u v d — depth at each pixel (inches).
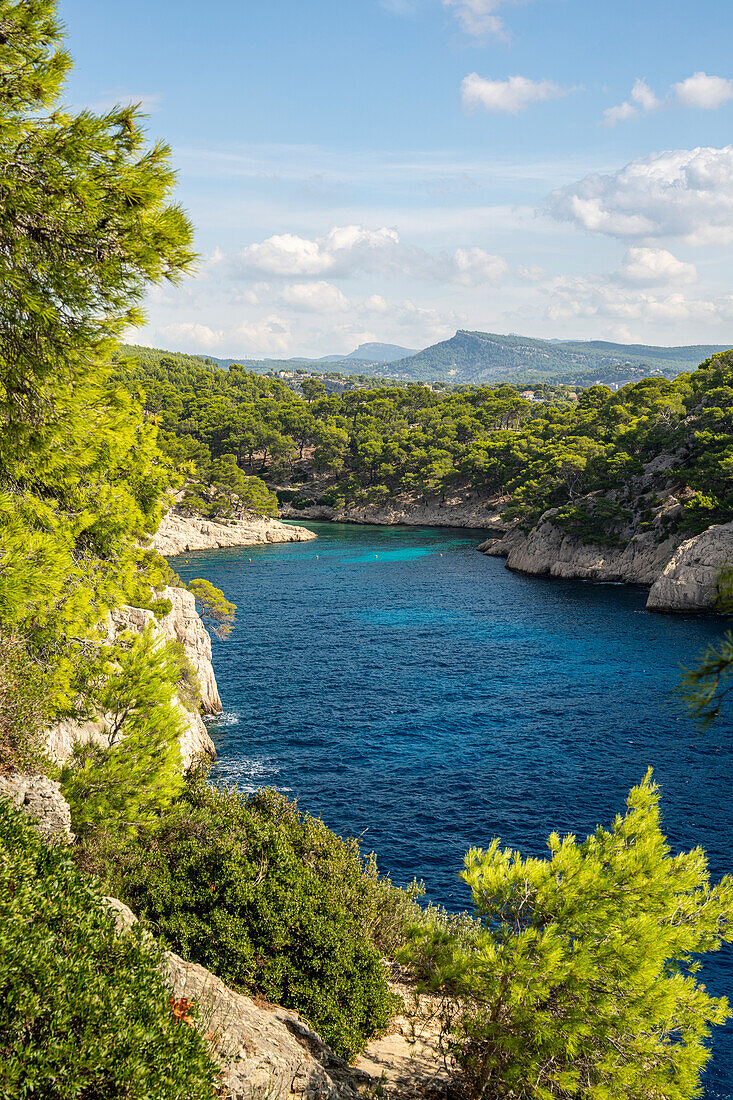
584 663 2785.4
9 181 330.6
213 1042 386.0
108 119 348.5
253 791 1691.7
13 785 521.3
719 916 484.7
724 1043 959.6
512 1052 461.7
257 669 2699.3
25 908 305.3
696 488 4119.1
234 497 6505.9
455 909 1237.7
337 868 811.4
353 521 7475.4
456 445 7588.6
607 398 7293.3
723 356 5600.4
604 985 461.7
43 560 461.7
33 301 350.6
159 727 695.1
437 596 4069.9
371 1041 630.5
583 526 4694.9
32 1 346.0
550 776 1813.5
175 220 348.8
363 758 1913.1
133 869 611.8
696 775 1811.0
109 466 702.5
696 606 3558.1
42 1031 263.3
